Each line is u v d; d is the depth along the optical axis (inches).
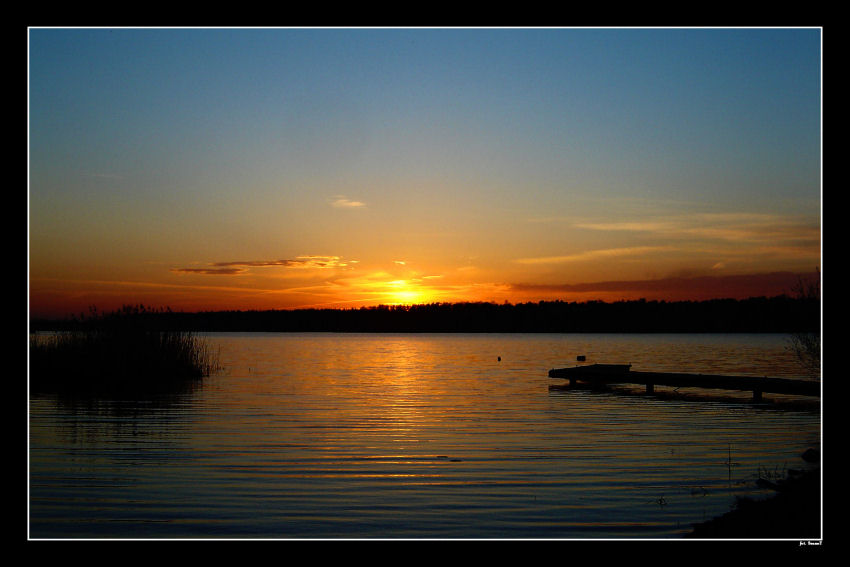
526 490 376.2
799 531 275.9
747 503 328.2
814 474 379.6
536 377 1088.8
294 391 844.0
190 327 1043.9
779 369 1210.6
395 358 1654.8
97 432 540.7
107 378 877.2
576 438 523.8
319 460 446.0
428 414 648.4
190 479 396.2
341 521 324.2
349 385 934.4
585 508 343.6
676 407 702.5
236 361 1464.1
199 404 709.3
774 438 521.3
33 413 640.4
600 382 981.8
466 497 363.3
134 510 338.3
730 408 694.5
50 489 373.4
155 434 534.0
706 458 451.5
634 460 446.3
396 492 371.6
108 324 907.4
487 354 1859.0
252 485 384.5
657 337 3486.7
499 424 589.9
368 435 534.9
